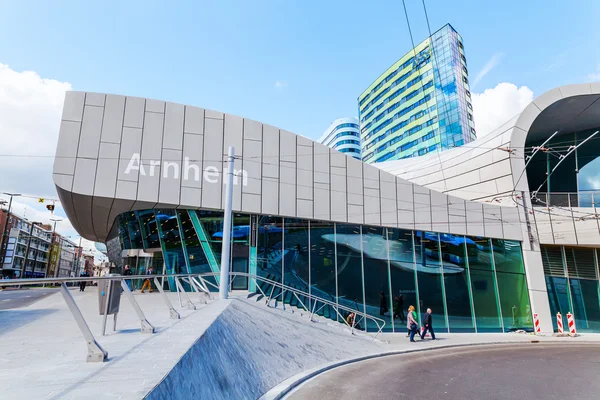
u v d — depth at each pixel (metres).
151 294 16.88
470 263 21.55
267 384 6.94
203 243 17.61
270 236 18.44
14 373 3.87
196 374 4.59
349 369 9.89
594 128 26.92
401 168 35.88
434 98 92.38
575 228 22.97
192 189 17.31
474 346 15.90
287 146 19.58
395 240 20.58
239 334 7.98
